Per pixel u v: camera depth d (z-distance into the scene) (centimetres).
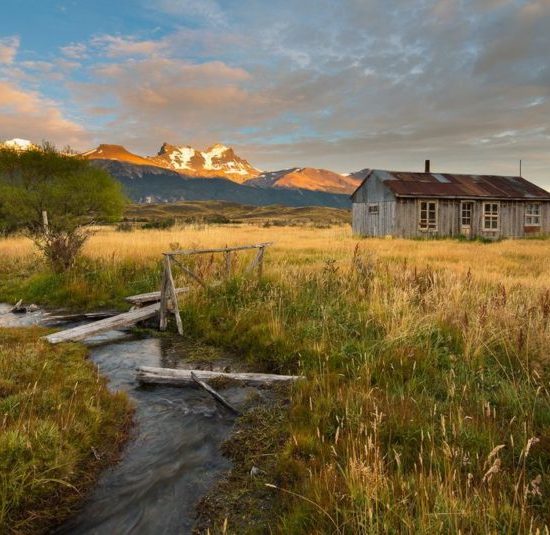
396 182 3106
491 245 2417
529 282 1077
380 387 549
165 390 612
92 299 1161
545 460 375
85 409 500
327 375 573
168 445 466
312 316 842
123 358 743
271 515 347
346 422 452
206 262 1299
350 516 306
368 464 339
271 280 1091
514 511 300
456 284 904
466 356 605
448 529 276
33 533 335
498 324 676
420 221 3053
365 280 1012
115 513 361
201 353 761
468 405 482
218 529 337
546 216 3316
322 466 376
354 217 3600
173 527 345
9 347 724
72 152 2945
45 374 603
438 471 335
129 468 423
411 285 910
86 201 2817
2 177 2772
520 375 554
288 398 550
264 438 463
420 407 478
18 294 1252
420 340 661
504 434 416
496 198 3108
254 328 796
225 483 395
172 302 902
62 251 1355
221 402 554
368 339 695
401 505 311
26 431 412
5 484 349
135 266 1407
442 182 3247
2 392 526
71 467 399
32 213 2661
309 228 5478
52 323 980
